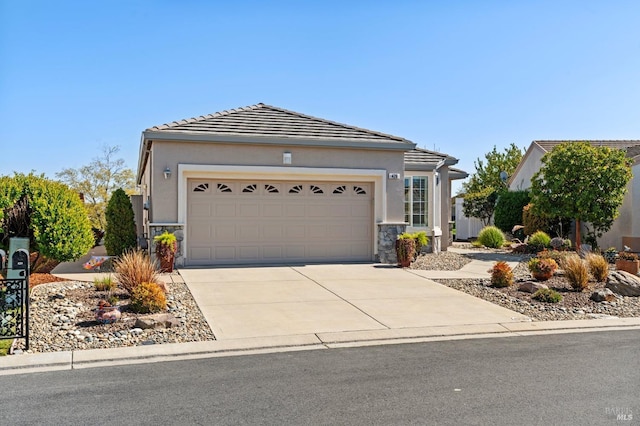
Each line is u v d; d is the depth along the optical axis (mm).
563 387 5398
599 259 12266
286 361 6352
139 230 20281
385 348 6992
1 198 9781
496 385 5457
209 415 4625
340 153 14836
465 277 12906
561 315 9195
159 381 5566
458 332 7879
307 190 14812
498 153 37688
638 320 8844
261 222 14414
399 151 15344
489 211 29750
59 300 9117
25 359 6234
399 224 15352
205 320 8320
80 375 5785
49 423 4449
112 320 7824
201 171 13656
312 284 11617
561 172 17938
